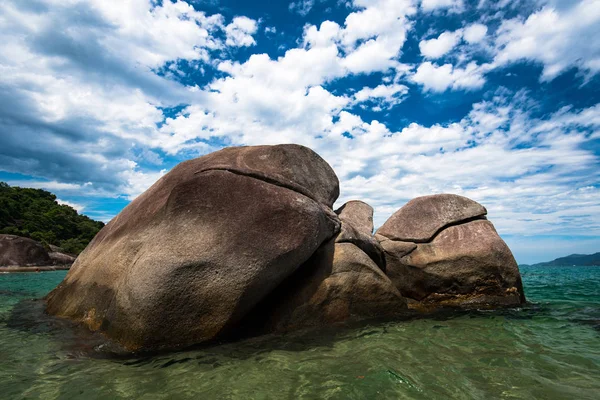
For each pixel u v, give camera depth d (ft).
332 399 12.25
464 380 13.97
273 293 22.74
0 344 18.13
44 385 13.28
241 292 18.71
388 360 16.24
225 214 20.11
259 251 19.54
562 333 21.48
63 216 168.35
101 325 19.51
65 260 100.89
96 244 29.01
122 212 30.22
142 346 17.07
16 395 12.44
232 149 29.71
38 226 149.69
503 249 31.42
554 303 32.96
